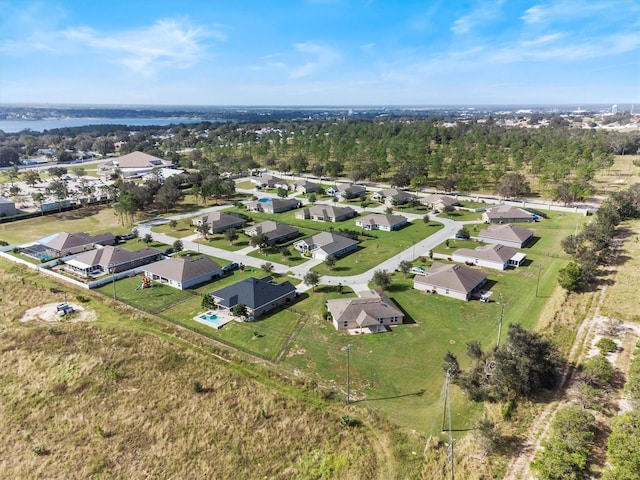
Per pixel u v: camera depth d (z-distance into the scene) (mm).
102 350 60594
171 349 60781
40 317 70812
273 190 173750
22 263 94562
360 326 65250
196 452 44219
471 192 159750
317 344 61938
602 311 66750
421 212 136875
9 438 47281
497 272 86875
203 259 87812
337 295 77500
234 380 54312
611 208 111500
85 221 130500
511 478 38031
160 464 43031
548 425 43719
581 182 144125
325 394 51188
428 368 56000
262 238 100625
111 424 48156
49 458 44281
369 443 44250
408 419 47188
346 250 101375
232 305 70312
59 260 94312
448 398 49625
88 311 72562
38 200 138750
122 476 41906
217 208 145375
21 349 61719
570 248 90688
